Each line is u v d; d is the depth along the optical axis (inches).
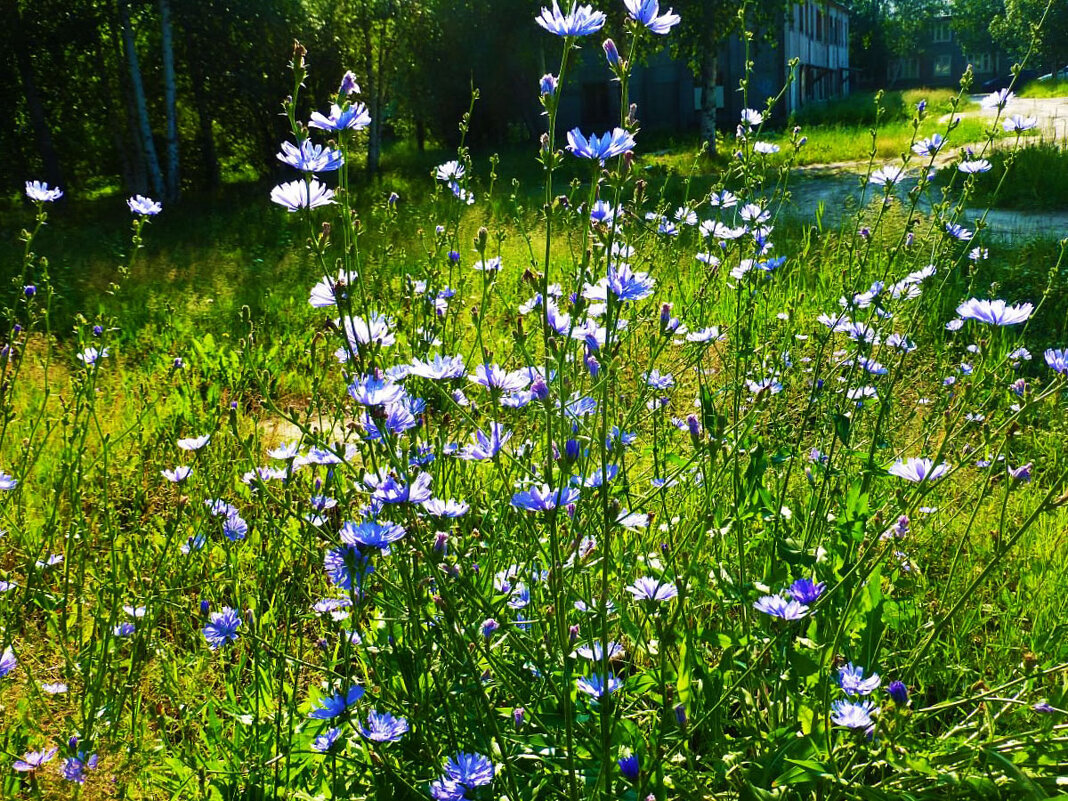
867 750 82.5
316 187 73.9
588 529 79.0
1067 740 76.0
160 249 468.4
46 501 148.2
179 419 187.6
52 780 91.6
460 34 1123.3
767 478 126.3
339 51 930.1
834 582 92.6
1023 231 375.2
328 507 94.3
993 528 133.6
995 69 2716.5
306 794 85.3
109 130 913.5
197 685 106.3
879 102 163.6
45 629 126.2
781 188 154.5
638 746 75.9
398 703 85.4
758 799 74.2
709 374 184.5
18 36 781.3
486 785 72.7
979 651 108.1
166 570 122.8
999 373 148.3
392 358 127.1
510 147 1178.0
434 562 74.0
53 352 249.8
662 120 1379.2
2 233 554.6
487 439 81.2
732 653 86.4
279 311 302.5
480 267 110.6
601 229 75.2
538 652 81.7
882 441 131.1
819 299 228.2
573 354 93.1
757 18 886.4
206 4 836.0
